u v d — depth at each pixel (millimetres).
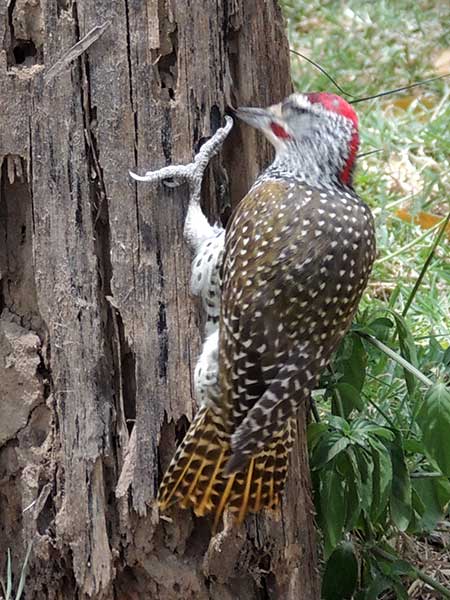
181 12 4949
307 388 5047
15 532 5324
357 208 5176
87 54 4898
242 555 5383
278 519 5457
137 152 4992
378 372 6465
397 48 11805
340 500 5457
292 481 5512
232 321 4988
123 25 4891
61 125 4930
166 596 5352
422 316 7812
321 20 12539
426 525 5957
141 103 4961
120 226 5035
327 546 5496
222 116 5129
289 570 5551
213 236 5094
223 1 5070
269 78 5363
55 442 5195
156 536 5297
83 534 5199
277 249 5000
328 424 5602
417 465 6160
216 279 5098
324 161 5168
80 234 5016
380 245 8375
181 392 5188
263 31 5277
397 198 9234
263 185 5160
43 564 5262
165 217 5070
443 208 9156
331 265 5020
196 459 5102
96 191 5016
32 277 5141
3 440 5246
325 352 5121
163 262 5098
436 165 9594
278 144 5188
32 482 5207
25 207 5090
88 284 5055
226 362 5000
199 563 5371
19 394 5195
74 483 5172
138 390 5145
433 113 10438
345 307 5125
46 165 4961
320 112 5164
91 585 5238
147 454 5188
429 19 12414
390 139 9820
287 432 5184
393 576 5809
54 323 5078
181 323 5152
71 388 5121
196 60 5008
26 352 5152
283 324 4992
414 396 5859
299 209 5051
